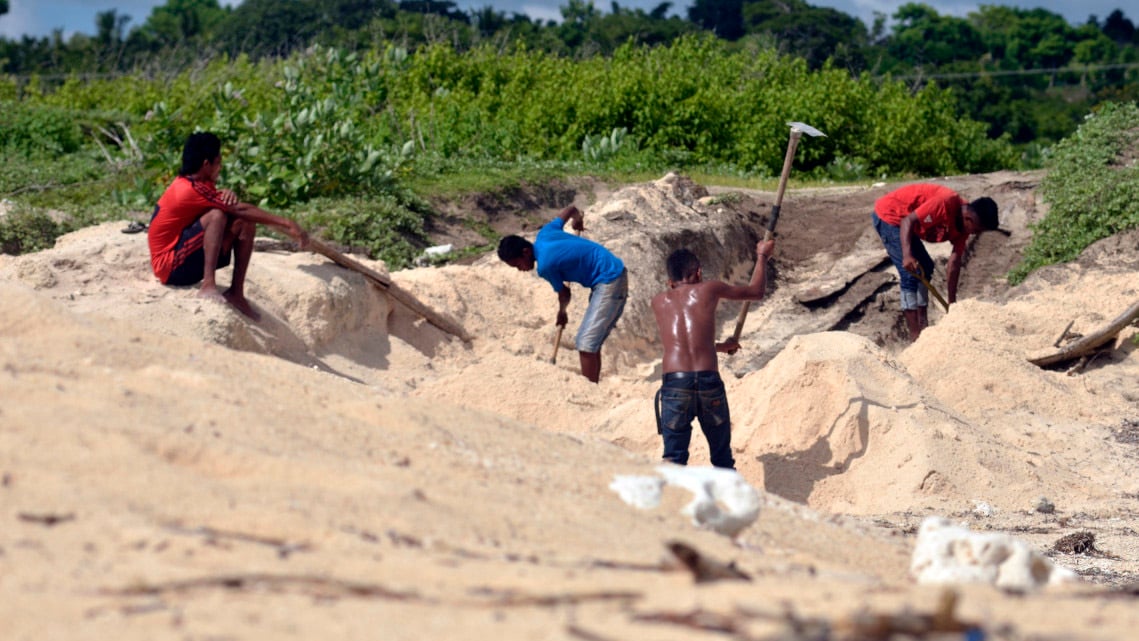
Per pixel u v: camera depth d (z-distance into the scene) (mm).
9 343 9430
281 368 11055
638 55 57406
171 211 17141
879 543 10305
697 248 28047
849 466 16234
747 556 8359
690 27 169500
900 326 26047
